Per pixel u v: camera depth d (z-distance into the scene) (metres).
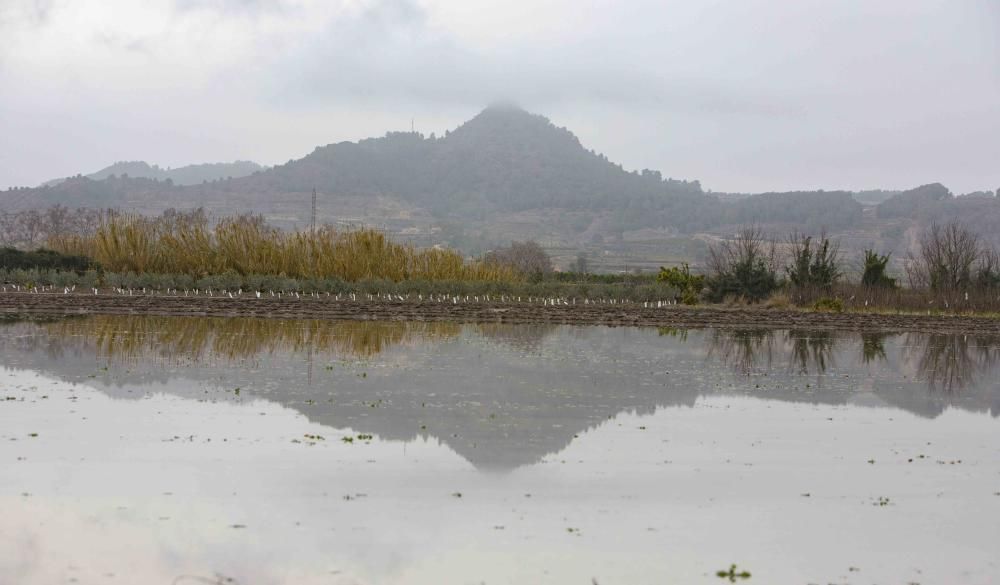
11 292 44.78
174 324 35.03
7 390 20.41
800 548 12.27
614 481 14.82
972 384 26.17
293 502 13.34
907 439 18.58
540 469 15.33
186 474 14.46
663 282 59.34
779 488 14.77
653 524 12.94
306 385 22.05
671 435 18.12
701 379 25.22
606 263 185.75
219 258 53.81
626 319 42.88
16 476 14.12
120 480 14.09
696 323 42.66
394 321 39.62
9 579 10.59
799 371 27.64
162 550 11.53
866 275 57.34
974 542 12.66
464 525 12.63
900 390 24.66
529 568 11.32
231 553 11.49
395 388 22.03
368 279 52.69
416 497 13.70
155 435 16.73
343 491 13.88
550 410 20.08
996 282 57.75
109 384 21.45
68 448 15.70
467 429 17.94
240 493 13.66
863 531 12.95
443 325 38.53
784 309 51.19
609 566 11.46
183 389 21.11
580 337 35.38
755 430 18.88
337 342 30.70
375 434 17.34
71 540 11.76
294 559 11.36
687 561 11.70
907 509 13.93
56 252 55.06
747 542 12.41
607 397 21.94
